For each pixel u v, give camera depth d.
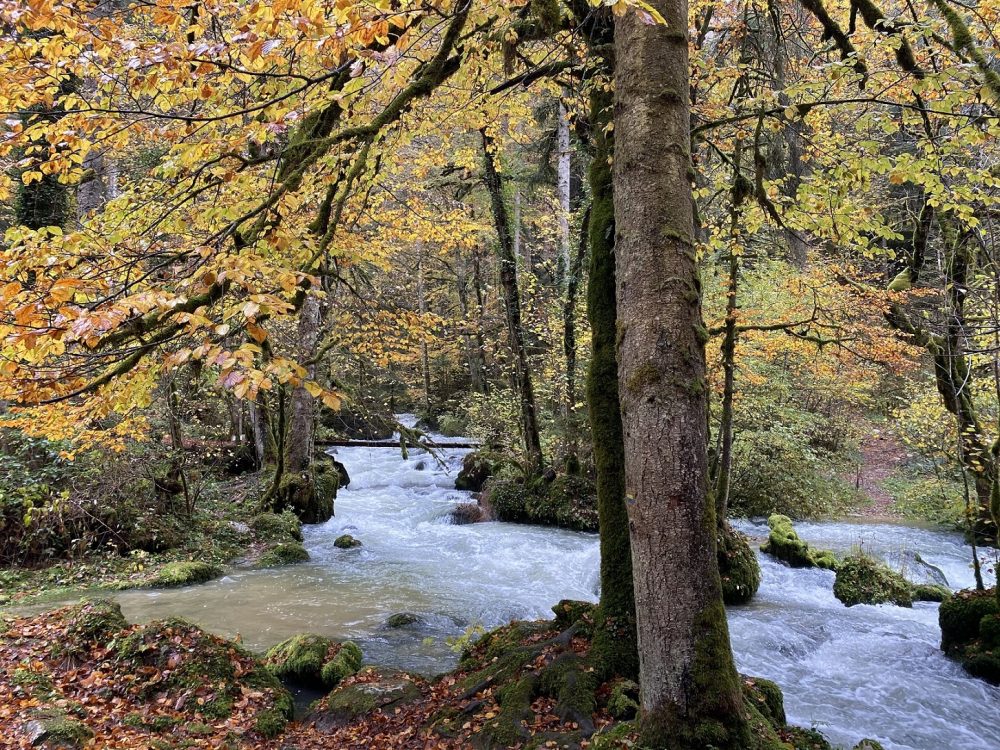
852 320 9.55
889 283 10.02
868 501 15.80
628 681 4.55
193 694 5.20
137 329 3.60
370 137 4.50
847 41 6.06
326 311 13.17
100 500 10.46
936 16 6.84
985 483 9.73
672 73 3.70
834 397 16.47
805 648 7.45
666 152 3.62
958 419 8.98
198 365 4.21
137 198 5.07
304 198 5.89
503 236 14.37
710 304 10.20
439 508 15.17
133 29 4.37
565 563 10.89
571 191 21.09
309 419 14.29
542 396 16.41
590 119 6.13
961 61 5.02
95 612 6.16
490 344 20.09
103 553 10.19
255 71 3.74
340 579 9.96
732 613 8.54
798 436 14.77
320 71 4.32
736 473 14.60
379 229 9.84
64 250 3.50
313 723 5.17
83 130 3.87
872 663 7.08
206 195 5.66
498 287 18.88
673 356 3.43
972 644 6.97
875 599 9.06
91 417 5.70
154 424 13.27
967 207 5.86
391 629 7.78
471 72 6.57
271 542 11.81
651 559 3.37
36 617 6.57
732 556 9.18
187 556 10.62
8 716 4.41
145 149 8.55
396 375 29.97
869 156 5.87
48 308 2.92
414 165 10.98
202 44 3.18
